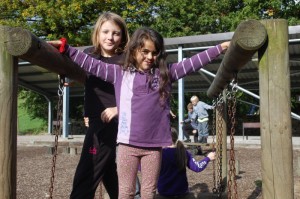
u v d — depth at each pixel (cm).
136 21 2039
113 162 293
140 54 243
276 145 202
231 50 222
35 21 2080
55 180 685
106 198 446
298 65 1306
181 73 248
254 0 1905
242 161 893
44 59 216
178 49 1159
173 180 376
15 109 207
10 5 2059
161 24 2036
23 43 198
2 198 202
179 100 1216
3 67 202
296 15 1927
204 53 247
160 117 242
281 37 201
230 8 2184
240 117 2169
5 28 201
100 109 273
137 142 237
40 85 1920
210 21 2070
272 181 202
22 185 638
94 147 271
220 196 431
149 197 238
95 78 275
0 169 202
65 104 1634
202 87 1792
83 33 2012
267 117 204
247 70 1400
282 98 201
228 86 327
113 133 274
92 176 270
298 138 1526
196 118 1098
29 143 1477
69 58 243
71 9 1959
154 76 243
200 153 1047
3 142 202
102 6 2009
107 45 272
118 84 248
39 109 2469
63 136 1625
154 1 2086
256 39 198
